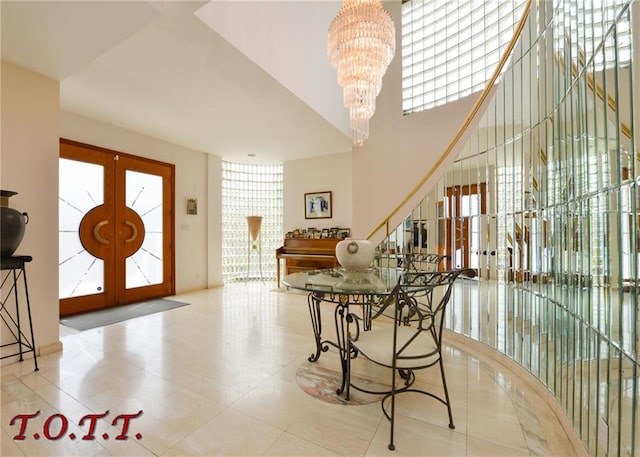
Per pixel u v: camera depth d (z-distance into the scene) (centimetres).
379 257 351
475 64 332
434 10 364
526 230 197
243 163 595
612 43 108
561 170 154
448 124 351
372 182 412
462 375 205
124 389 184
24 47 200
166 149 459
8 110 216
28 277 227
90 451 132
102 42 196
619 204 104
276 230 608
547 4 170
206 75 262
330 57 267
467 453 130
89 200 368
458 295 268
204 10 198
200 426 149
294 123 378
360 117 272
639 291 94
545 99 173
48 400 172
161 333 289
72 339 271
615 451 105
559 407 154
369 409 164
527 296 196
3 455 130
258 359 229
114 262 394
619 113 104
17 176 220
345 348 207
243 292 491
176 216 476
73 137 350
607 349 111
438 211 294
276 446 135
